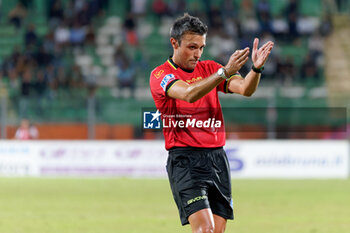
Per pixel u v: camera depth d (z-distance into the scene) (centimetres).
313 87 8206
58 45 9000
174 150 1820
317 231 3173
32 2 9519
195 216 1717
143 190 5075
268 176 6134
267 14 9100
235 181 5819
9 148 6228
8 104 6147
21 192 4956
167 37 9244
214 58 8606
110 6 9656
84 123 6166
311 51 8806
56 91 7819
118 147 6166
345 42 9412
